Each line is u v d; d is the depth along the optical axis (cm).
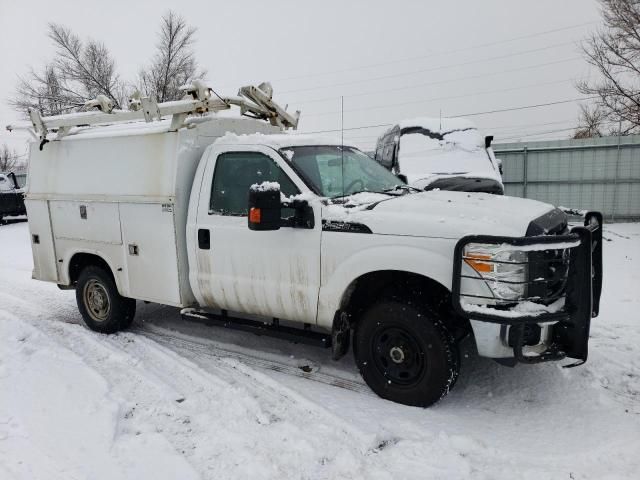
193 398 411
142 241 526
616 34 1644
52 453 329
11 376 441
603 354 473
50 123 592
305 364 482
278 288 440
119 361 493
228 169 475
